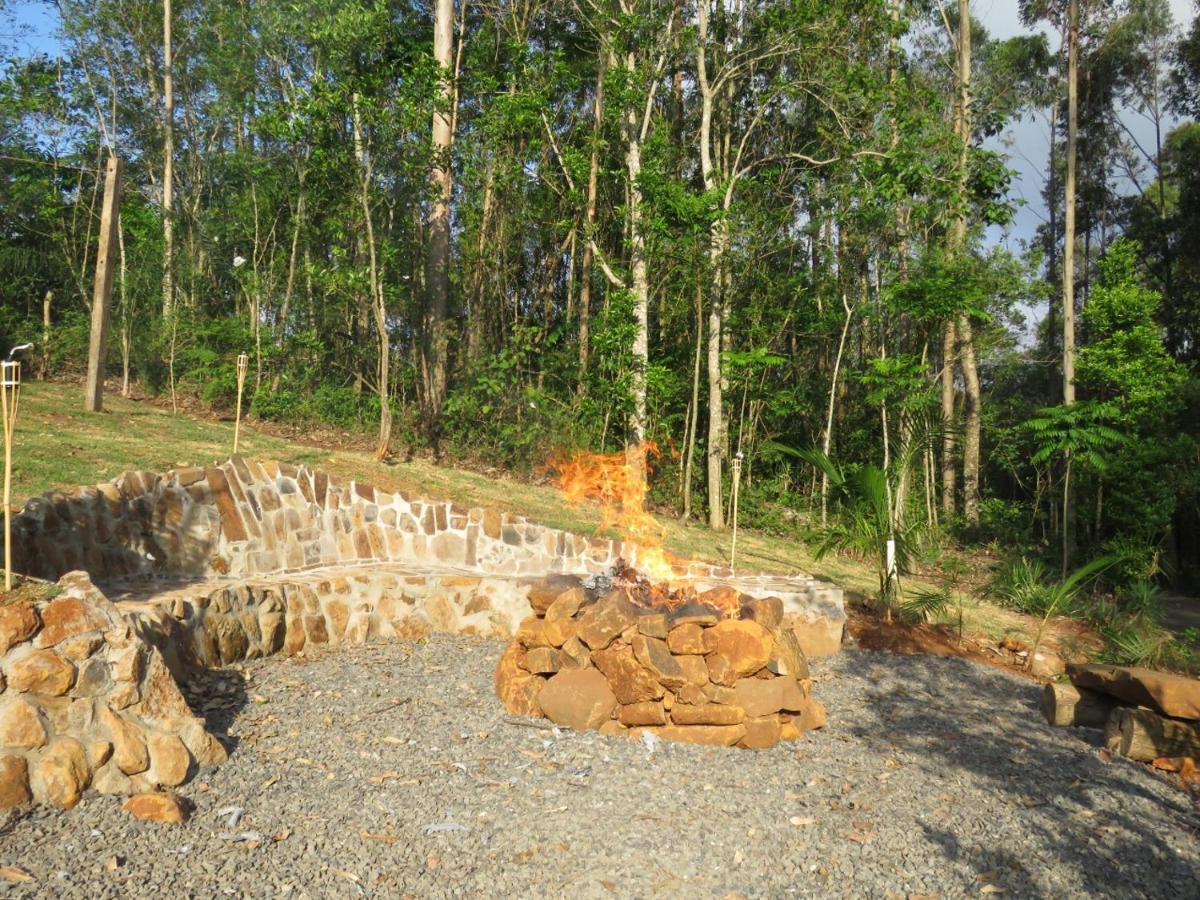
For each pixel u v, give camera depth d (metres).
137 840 4.43
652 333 21.41
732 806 5.30
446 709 6.64
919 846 4.97
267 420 17.17
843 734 6.87
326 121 15.68
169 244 20.11
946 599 11.07
